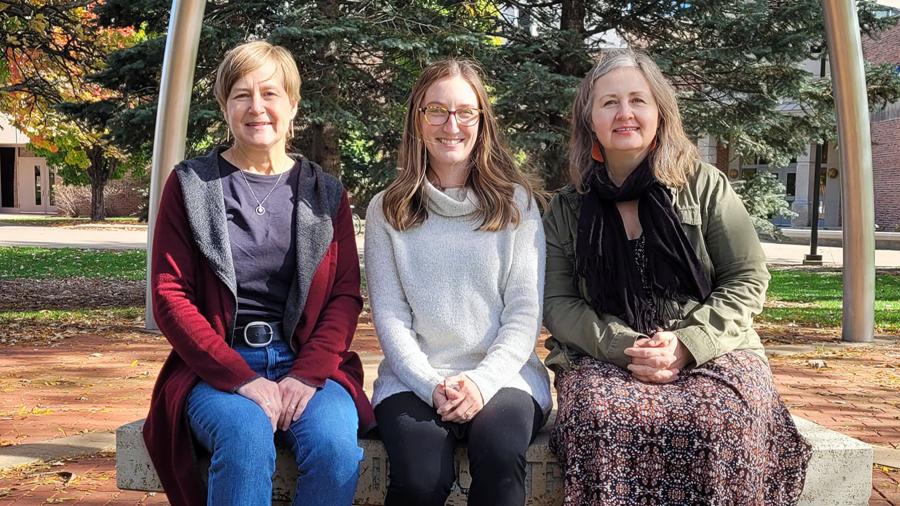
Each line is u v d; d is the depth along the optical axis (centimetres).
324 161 1129
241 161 265
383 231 274
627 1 1194
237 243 251
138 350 688
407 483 229
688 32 1268
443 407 239
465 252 265
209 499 220
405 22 1069
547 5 1265
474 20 1257
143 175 2842
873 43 2872
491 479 230
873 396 536
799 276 1480
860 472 255
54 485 362
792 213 1452
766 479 248
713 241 273
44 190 4294
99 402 508
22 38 1121
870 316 750
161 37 996
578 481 233
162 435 243
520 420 240
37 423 459
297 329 254
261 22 1079
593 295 270
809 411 497
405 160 275
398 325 263
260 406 229
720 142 1331
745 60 1209
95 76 1028
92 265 1570
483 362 252
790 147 1395
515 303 264
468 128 270
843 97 720
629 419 233
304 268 252
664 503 232
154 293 247
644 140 269
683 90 1312
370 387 495
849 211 738
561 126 1177
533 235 271
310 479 226
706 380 246
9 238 2312
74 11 1151
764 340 762
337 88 1073
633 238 275
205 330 240
